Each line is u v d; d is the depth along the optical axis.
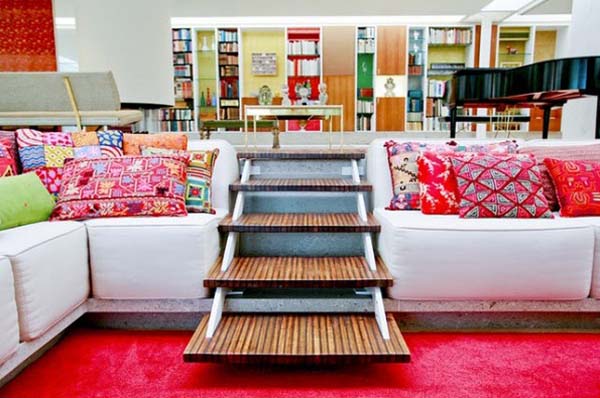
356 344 1.68
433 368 1.68
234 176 2.71
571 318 2.03
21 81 3.22
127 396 1.51
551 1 6.24
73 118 3.31
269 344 1.68
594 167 2.22
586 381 1.58
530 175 2.14
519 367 1.68
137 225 1.94
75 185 2.10
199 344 1.68
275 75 7.79
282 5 6.41
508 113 6.30
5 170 2.11
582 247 1.90
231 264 2.13
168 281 1.95
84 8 4.92
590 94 3.41
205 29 7.51
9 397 1.49
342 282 1.92
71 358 1.76
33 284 1.55
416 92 7.68
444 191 2.17
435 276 1.91
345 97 7.59
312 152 2.92
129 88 5.12
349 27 7.44
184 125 7.60
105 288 1.95
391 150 2.47
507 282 1.91
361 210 2.43
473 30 7.41
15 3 5.90
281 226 2.20
